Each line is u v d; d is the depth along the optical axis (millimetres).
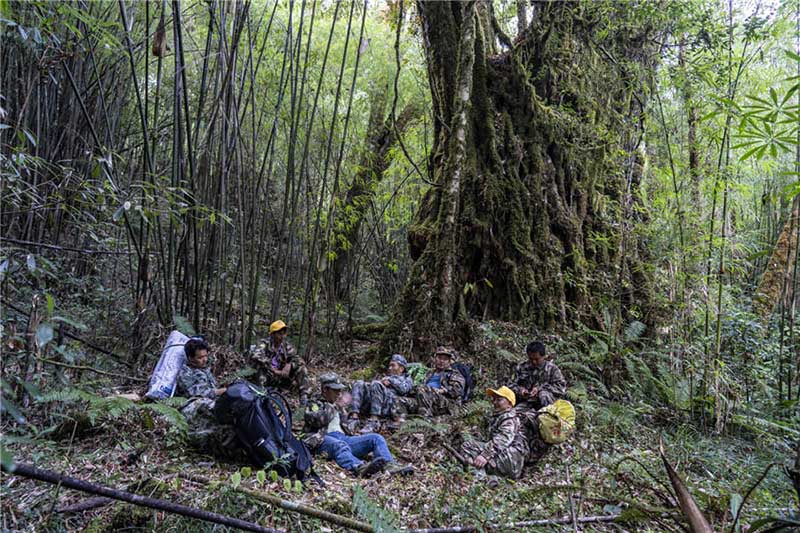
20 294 4828
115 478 3301
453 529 3223
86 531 2803
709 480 4625
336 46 10484
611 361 6953
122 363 5582
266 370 5898
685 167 7066
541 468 4625
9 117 4930
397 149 10375
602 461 4586
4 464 1340
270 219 9203
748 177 8477
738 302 8305
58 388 3889
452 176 7449
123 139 7125
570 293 7961
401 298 7371
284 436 3803
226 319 6934
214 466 3785
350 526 2977
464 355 7066
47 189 4906
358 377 6836
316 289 7496
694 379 6688
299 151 9438
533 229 7969
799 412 6172
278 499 3004
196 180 6277
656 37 8523
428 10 8312
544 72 8523
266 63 8391
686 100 6949
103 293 6211
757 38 6469
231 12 6453
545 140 8297
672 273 7363
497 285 7781
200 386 4863
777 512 3588
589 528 3516
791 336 6379
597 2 8328
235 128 6215
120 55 5969
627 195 8570
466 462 4410
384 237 11695
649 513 3035
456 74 8133
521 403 5504
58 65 5043
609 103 8719
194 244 5906
